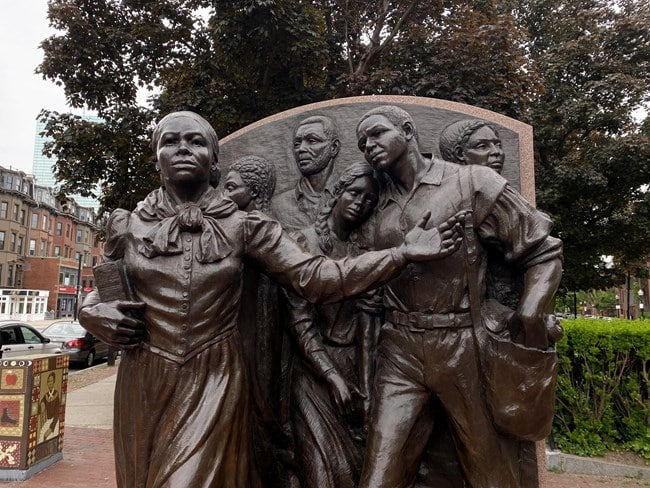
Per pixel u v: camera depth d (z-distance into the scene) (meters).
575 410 5.32
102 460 5.30
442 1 7.26
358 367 1.98
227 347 1.59
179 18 6.79
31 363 4.75
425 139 2.23
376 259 1.57
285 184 2.29
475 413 1.67
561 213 8.82
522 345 1.58
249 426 1.66
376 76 6.02
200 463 1.45
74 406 8.00
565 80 9.59
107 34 6.72
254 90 6.43
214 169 1.74
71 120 6.75
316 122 2.26
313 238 2.04
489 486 1.66
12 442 4.64
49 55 6.67
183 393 1.53
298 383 2.03
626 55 9.61
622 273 10.27
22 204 40.69
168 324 1.55
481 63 5.85
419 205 1.77
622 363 5.25
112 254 1.66
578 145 10.05
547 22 11.45
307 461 1.97
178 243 1.57
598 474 4.91
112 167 7.17
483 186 1.70
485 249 1.78
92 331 1.56
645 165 8.38
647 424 5.14
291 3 5.74
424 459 1.88
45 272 42.44
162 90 7.69
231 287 1.61
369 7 7.47
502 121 2.20
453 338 1.70
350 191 1.97
